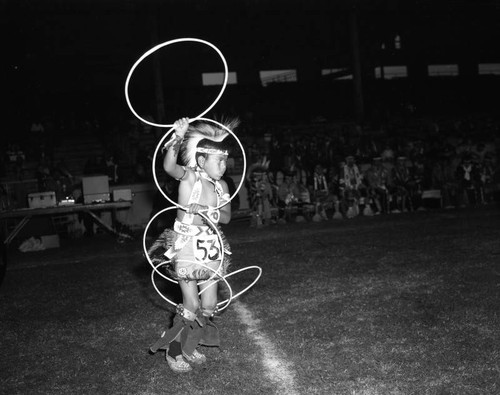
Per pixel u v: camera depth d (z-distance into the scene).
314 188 15.66
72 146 23.52
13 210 13.41
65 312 6.54
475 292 6.04
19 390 4.18
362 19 34.09
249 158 18.52
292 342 4.79
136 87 32.06
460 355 4.25
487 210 14.34
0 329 5.94
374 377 3.94
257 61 34.97
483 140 21.22
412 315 5.34
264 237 12.12
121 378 4.27
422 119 27.59
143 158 18.47
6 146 23.06
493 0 27.08
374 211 15.95
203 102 32.06
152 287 7.54
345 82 34.66
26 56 28.66
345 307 5.79
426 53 37.59
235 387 3.94
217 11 24.98
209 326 4.46
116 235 14.37
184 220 4.35
